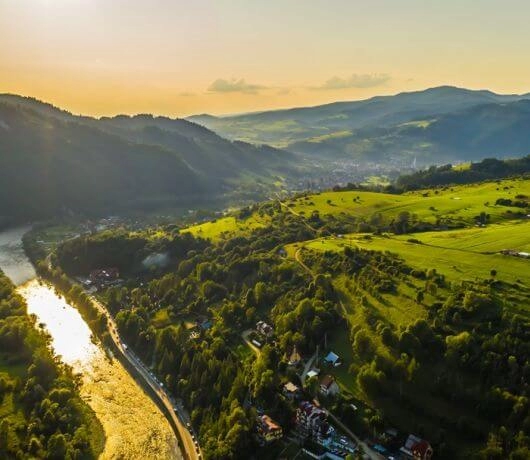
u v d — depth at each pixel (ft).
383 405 524.11
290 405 545.44
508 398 460.14
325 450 495.41
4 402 588.50
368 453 480.64
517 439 428.56
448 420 481.46
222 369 622.95
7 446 520.01
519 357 492.54
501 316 550.77
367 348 588.09
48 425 554.05
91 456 538.47
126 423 598.75
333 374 588.09
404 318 611.47
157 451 552.00
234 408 549.54
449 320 571.69
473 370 501.15
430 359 534.78
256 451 510.99
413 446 467.52
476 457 440.04
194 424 581.53
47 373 647.97
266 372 577.02
